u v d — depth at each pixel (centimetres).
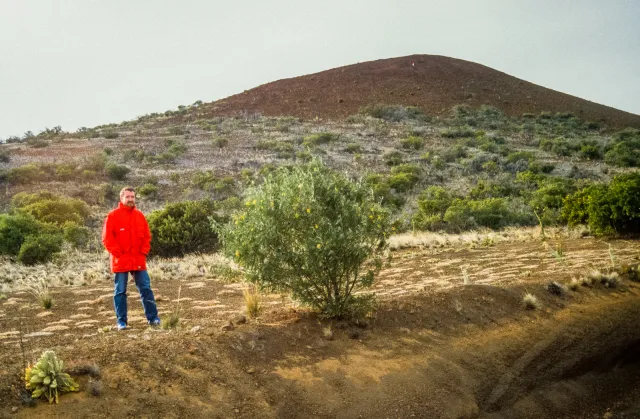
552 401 562
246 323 564
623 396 606
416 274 998
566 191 2622
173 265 1224
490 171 4234
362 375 500
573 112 8462
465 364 562
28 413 357
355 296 611
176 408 400
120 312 566
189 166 4372
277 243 570
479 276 930
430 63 10900
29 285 961
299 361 500
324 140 5541
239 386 445
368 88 9300
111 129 6800
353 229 580
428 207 2430
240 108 8431
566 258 1070
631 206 1299
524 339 636
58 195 3098
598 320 710
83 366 406
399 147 5428
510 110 8419
